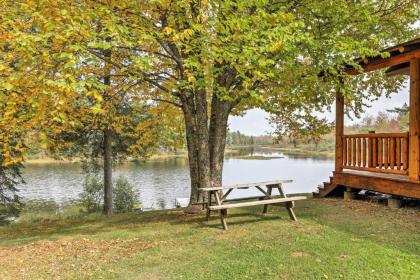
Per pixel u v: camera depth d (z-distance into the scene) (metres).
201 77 6.92
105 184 13.45
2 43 5.64
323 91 8.93
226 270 4.38
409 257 4.60
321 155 49.62
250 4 5.79
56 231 7.85
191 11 6.75
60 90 4.91
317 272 4.19
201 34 6.10
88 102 9.98
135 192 18.86
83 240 6.40
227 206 6.47
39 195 20.36
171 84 7.50
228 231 6.36
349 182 8.92
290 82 8.13
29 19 6.22
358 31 9.30
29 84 5.62
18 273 4.65
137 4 6.77
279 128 13.31
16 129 6.40
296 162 38.25
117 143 14.18
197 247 5.45
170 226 7.19
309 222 6.70
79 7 5.73
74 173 31.00
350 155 9.15
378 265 4.34
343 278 4.01
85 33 5.24
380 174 8.48
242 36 5.82
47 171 32.56
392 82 12.38
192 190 8.85
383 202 8.12
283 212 7.85
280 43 5.84
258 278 4.11
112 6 6.36
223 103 8.75
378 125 28.59
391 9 9.77
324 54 7.56
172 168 35.06
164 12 7.13
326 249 4.98
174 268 4.57
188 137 8.96
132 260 4.98
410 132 7.14
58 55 5.22
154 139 13.66
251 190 20.64
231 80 8.29
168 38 6.78
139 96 10.91
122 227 7.64
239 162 41.19
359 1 8.26
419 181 6.88
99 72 9.34
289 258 4.68
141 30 5.89
